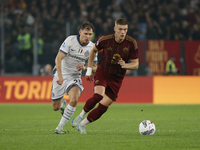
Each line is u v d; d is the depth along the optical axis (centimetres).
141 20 8131
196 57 6900
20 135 2452
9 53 6788
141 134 2500
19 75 6781
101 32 7438
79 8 8306
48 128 2931
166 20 8250
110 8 8350
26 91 6234
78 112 4550
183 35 7938
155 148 1938
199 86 6206
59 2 8388
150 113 4500
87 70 2623
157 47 6781
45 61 6756
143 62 6738
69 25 6831
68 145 2019
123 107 5409
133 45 2500
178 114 4372
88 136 2400
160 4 8612
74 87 2703
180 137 2373
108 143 2094
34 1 8438
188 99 6197
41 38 6819
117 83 2553
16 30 6850
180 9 8612
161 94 6212
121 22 2417
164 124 3281
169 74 6781
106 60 2519
